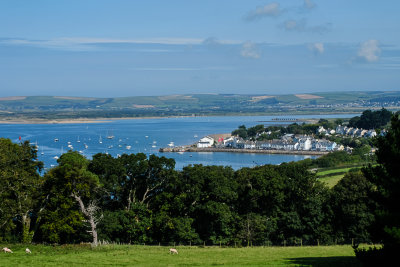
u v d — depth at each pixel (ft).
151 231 241.35
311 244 246.47
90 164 264.72
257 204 255.91
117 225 236.43
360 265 148.66
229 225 240.94
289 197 254.06
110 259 167.63
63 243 232.53
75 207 230.68
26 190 220.43
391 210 118.73
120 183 263.70
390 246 113.91
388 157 122.62
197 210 249.14
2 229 214.28
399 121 127.44
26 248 183.32
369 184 239.09
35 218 243.60
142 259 167.84
